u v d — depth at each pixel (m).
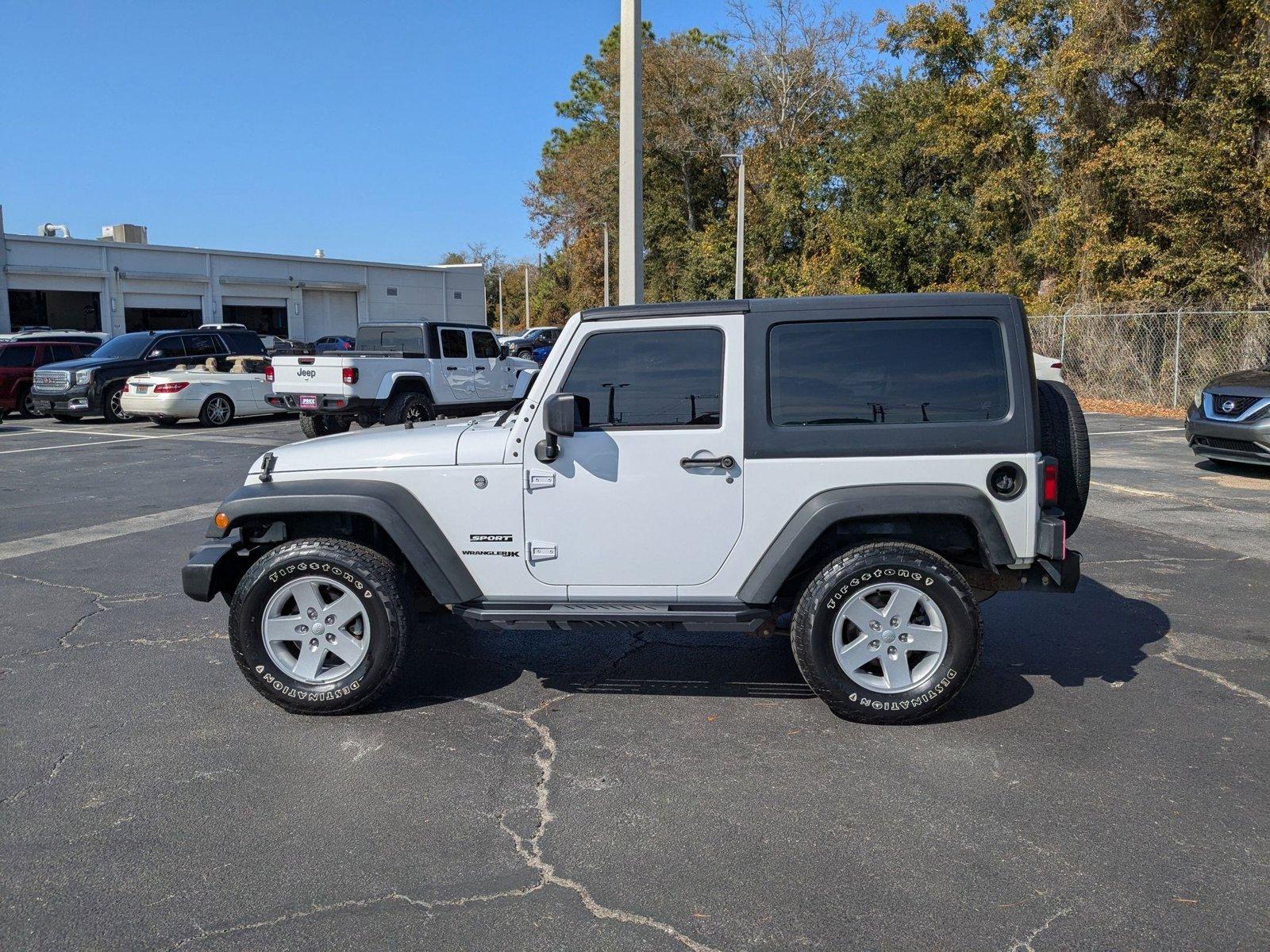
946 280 36.03
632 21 8.91
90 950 2.76
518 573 4.41
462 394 16.28
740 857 3.23
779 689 4.80
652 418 4.30
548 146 63.44
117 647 5.50
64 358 20.86
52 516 9.39
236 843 3.34
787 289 38.97
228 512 4.42
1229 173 19.50
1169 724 4.29
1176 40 21.42
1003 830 3.38
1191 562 7.21
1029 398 4.13
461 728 4.34
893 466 4.16
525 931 2.83
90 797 3.70
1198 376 19.31
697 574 4.32
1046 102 24.75
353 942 2.79
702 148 44.31
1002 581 4.52
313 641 4.47
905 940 2.77
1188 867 3.13
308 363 14.70
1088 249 22.12
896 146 37.34
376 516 4.35
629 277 9.30
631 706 4.59
